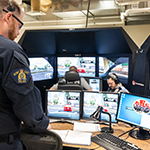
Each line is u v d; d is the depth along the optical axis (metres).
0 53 0.88
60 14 3.11
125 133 1.82
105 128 1.90
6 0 0.96
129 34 3.61
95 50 4.40
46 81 4.65
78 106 2.05
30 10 2.92
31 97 0.98
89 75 4.70
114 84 2.92
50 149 1.17
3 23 0.97
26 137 1.22
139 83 3.57
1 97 0.92
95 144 1.60
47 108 2.14
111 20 3.46
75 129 1.90
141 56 3.49
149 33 3.51
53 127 1.97
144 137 1.70
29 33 3.74
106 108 1.98
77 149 1.60
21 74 0.93
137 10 2.59
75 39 4.16
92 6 2.74
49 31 3.73
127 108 1.83
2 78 0.88
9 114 0.95
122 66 4.02
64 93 2.09
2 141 0.93
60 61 4.82
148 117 1.67
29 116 0.96
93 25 3.78
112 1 2.63
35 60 4.29
